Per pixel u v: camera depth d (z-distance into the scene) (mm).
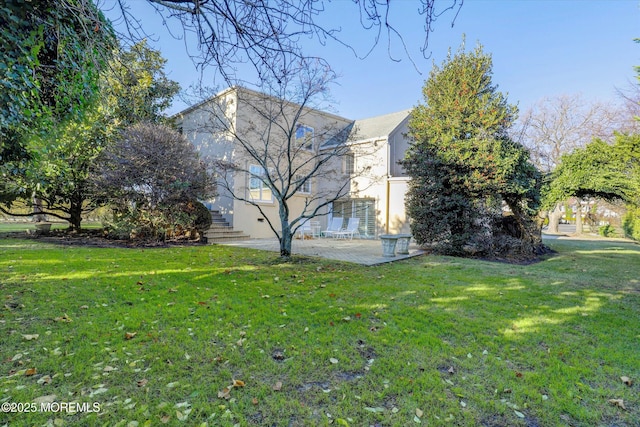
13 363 2715
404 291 5273
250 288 5277
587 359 3039
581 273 7223
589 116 21984
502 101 10328
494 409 2281
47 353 2891
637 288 5801
